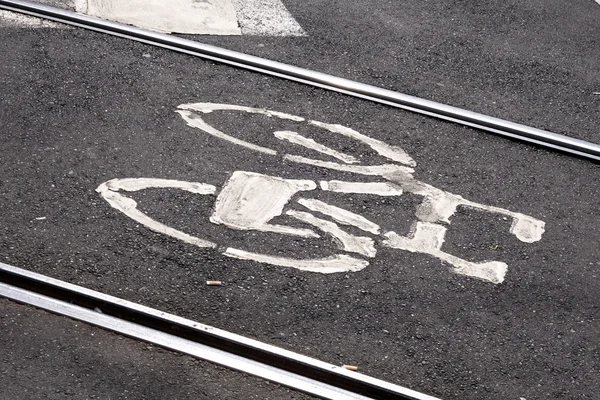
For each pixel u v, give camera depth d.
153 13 8.77
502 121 7.84
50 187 6.54
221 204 6.59
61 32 8.30
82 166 6.78
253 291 5.89
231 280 5.95
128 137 7.14
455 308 5.99
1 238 6.03
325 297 5.92
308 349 5.54
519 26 9.38
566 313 6.09
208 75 8.00
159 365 5.30
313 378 5.39
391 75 8.32
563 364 5.69
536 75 8.63
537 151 7.62
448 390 5.41
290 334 5.62
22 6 8.49
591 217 7.00
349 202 6.77
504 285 6.23
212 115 7.51
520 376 5.57
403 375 5.45
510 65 8.73
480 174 7.27
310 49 8.53
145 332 5.46
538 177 7.34
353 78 8.20
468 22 9.31
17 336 5.35
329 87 8.02
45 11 8.48
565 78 8.66
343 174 7.05
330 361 5.47
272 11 9.07
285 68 8.14
